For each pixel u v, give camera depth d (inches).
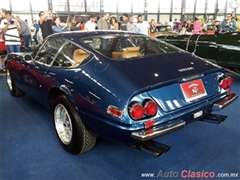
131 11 653.3
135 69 64.4
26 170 70.2
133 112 53.6
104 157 76.2
